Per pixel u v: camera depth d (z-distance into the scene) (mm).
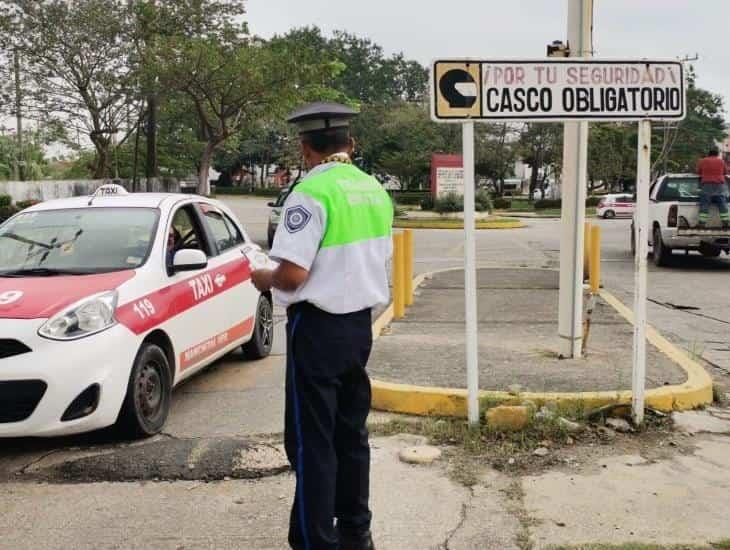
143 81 26359
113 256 6180
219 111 29078
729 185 16609
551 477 4766
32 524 4309
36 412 5035
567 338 7109
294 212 3404
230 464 5059
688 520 4176
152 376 5750
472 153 5410
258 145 83688
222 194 86500
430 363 6930
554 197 75188
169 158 51250
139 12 26656
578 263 7008
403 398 5953
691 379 6293
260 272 3643
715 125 71875
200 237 7152
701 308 11250
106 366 5234
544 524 4152
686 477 4750
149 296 5883
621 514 4258
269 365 7953
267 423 5961
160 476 4934
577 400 5707
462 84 5379
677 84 5520
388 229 3727
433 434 5441
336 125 3607
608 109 5488
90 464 5105
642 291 5488
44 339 5102
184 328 6266
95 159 37875
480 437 5355
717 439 5371
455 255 20516
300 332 3482
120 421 5492
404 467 4961
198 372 7684
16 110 28328
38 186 26734
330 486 3480
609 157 61219
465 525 4160
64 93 28453
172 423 6020
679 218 15641
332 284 3441
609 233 27641
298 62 26688
